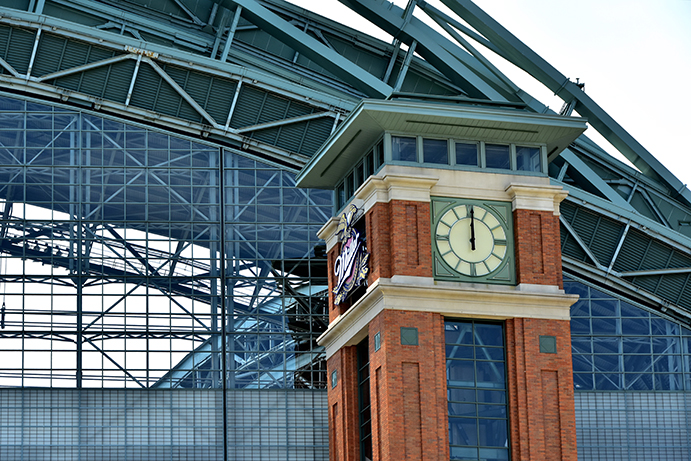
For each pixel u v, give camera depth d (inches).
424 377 1866.4
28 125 3095.5
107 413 2952.8
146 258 3085.6
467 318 1934.1
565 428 1887.3
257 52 3309.5
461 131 2016.5
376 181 1962.4
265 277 3122.5
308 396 3026.6
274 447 2982.3
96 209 3097.9
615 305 3228.3
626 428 3078.2
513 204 1994.3
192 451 2955.2
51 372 3026.6
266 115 3139.8
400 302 1897.1
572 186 3228.3
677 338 3221.0
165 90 3097.9
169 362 3063.5
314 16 3334.2
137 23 3235.7
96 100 3073.3
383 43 3373.5
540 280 1956.2
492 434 1889.8
